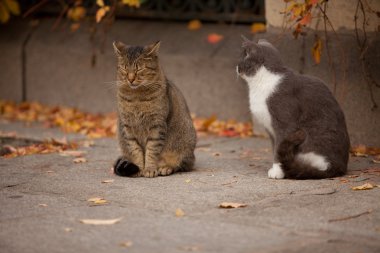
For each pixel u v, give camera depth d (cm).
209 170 1041
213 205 828
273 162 1005
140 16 1603
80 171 1043
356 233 719
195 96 1465
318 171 954
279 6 1244
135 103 993
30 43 1652
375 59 1162
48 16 1716
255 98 984
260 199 854
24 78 1666
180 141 1022
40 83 1645
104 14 1400
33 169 1062
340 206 816
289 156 952
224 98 1434
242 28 1487
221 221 763
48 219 785
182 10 1565
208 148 1235
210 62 1437
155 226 747
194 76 1459
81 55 1576
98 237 715
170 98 1017
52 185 955
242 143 1273
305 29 1223
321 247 679
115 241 701
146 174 997
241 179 966
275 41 1256
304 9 1081
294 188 905
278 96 959
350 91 1192
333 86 1210
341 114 982
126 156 1038
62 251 677
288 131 955
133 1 1350
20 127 1461
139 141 1025
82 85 1588
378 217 773
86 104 1590
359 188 890
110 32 1582
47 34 1656
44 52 1627
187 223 756
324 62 1214
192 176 996
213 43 1470
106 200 865
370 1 1156
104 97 1562
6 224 770
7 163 1107
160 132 1002
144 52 977
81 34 1614
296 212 793
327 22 1198
